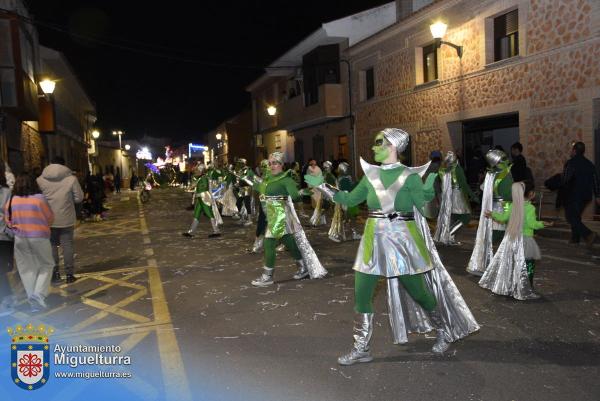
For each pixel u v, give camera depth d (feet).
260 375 14.23
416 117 62.54
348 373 14.20
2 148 54.08
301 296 22.18
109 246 39.37
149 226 51.98
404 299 15.28
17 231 21.12
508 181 23.20
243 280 25.66
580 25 39.96
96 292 24.44
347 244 35.60
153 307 21.40
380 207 14.17
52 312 21.27
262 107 126.41
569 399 12.35
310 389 13.28
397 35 65.36
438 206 39.42
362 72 76.13
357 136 78.13
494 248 29.17
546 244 32.78
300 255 25.14
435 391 12.97
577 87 40.55
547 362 14.52
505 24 48.85
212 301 21.94
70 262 26.73
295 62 97.66
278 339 17.02
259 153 131.34
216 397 13.01
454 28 54.39
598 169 39.52
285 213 24.03
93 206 59.77
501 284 20.72
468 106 53.11
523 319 18.20
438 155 37.91
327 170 42.68
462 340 16.39
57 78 96.68
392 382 13.56
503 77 48.08
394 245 14.02
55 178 25.98
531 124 45.16
